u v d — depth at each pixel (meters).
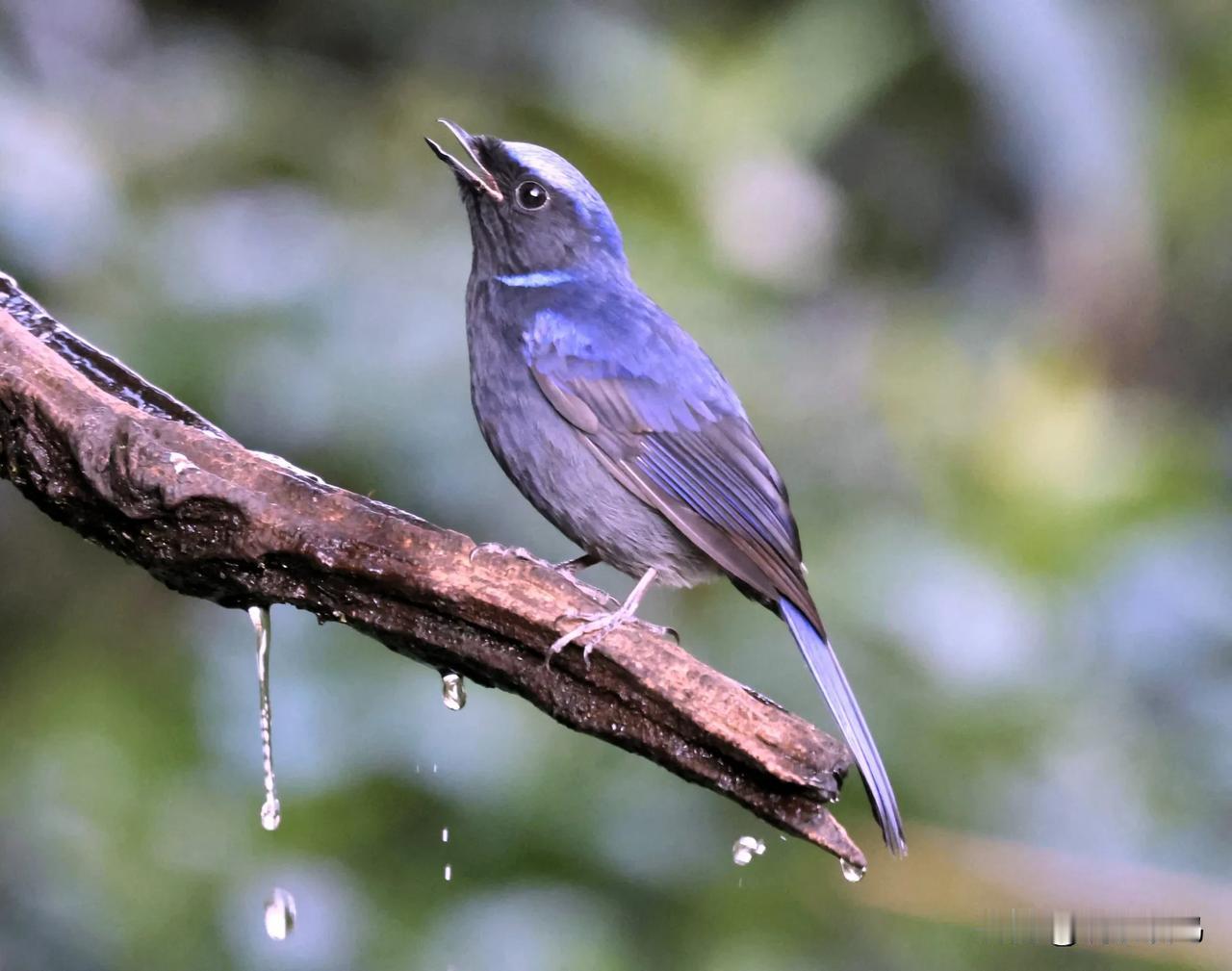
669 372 9.77
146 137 13.72
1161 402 17.33
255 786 11.09
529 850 11.19
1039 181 17.08
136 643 12.21
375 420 11.20
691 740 7.60
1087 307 17.28
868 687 12.17
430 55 16.50
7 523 12.48
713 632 12.07
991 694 12.30
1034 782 12.30
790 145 15.91
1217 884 12.07
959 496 14.05
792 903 11.77
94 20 14.33
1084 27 16.69
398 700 11.05
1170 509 14.09
